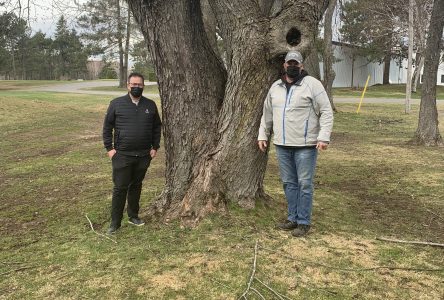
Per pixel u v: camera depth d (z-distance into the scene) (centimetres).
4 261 457
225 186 518
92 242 491
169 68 510
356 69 5144
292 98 465
